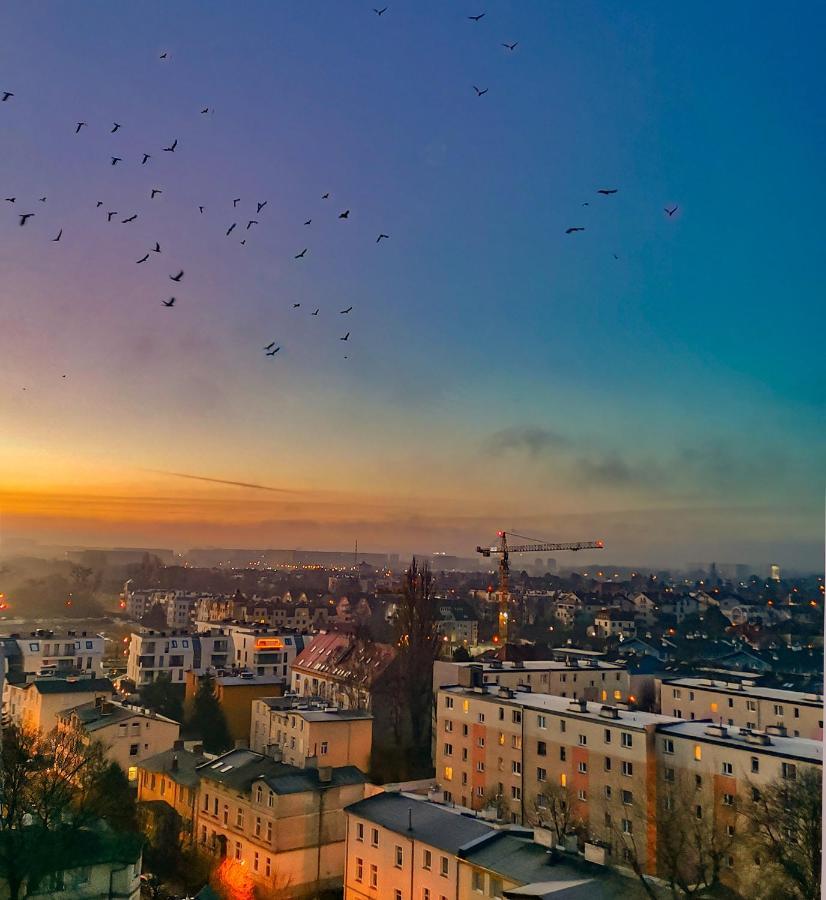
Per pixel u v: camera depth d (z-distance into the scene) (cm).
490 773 6134
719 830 4606
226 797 5228
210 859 5019
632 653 10375
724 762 4694
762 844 4344
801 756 4388
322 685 9044
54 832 3716
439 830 4200
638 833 4962
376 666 8088
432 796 5003
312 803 4919
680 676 8712
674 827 4753
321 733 6344
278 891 4659
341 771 5269
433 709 7575
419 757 7262
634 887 3553
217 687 7969
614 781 5225
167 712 8212
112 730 6241
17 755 4425
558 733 5669
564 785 5541
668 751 4988
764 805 4434
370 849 4438
